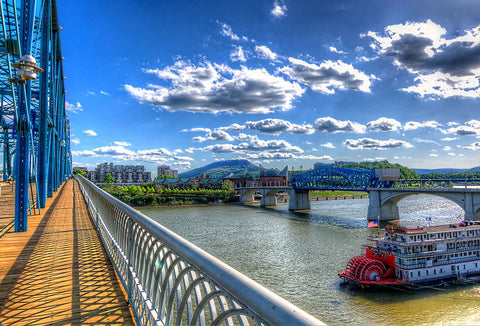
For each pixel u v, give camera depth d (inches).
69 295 191.0
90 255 287.1
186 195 5009.8
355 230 2219.5
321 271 1244.5
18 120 403.5
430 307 935.0
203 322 78.0
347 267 1218.6
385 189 2962.6
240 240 1852.9
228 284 60.9
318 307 925.8
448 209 3732.8
